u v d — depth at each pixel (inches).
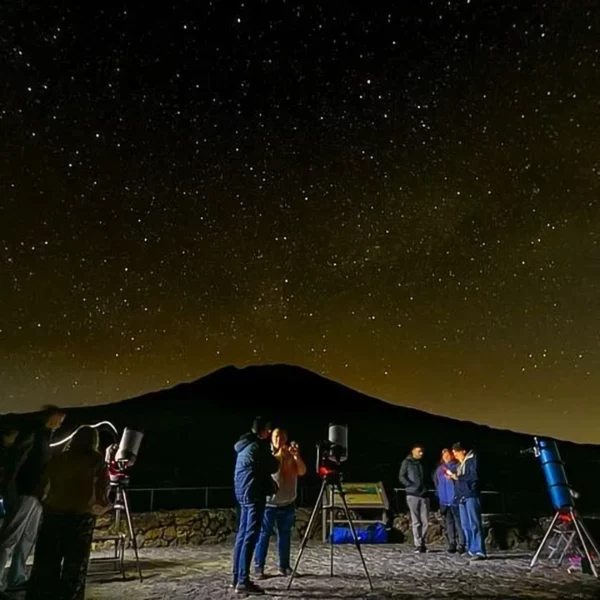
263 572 329.1
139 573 320.2
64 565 228.7
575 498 367.6
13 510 273.1
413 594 292.7
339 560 393.4
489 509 546.6
